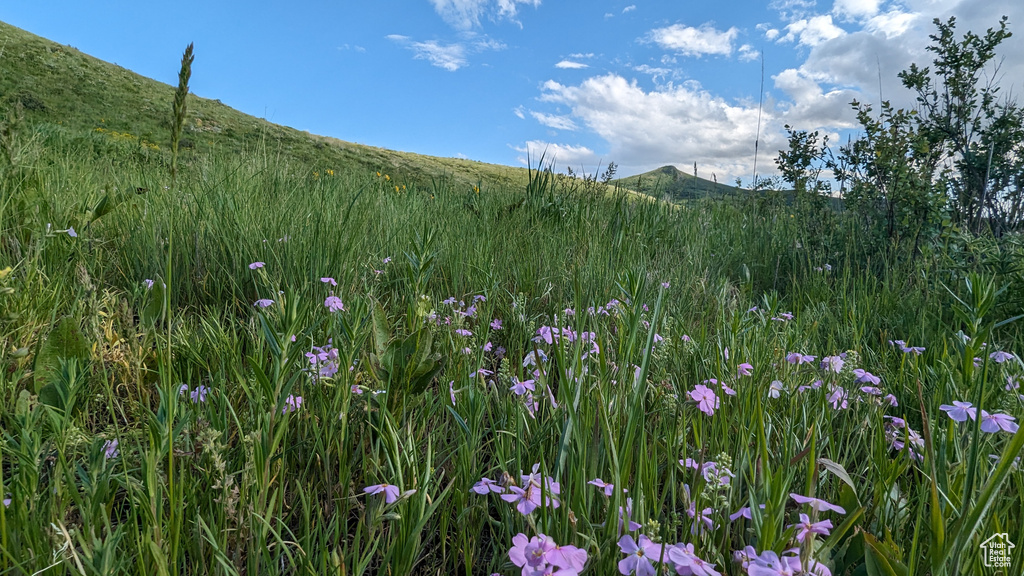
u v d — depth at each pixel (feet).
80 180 12.88
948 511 3.26
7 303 5.96
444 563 3.79
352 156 85.40
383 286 9.75
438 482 4.24
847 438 5.07
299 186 14.33
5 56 99.30
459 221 14.20
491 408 5.49
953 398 4.95
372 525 3.09
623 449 3.50
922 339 7.68
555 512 3.29
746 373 5.36
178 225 9.80
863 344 8.05
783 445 4.09
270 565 3.11
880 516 3.43
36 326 6.00
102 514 3.24
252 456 3.44
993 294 3.64
